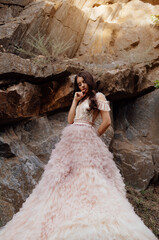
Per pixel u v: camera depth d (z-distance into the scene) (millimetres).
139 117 6426
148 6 7590
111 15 7641
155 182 6094
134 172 5785
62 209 2256
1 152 4395
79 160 2518
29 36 5996
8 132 4691
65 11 6719
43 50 5523
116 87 5633
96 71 5520
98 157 2592
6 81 4289
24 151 4625
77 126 2764
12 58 4219
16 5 6566
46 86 4949
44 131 5016
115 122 6602
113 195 2312
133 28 7332
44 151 4875
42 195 2439
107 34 7379
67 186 2398
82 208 2207
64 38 6770
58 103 5113
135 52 6863
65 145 2686
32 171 4449
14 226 2326
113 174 2607
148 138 6230
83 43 7309
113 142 6164
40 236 2154
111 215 2131
